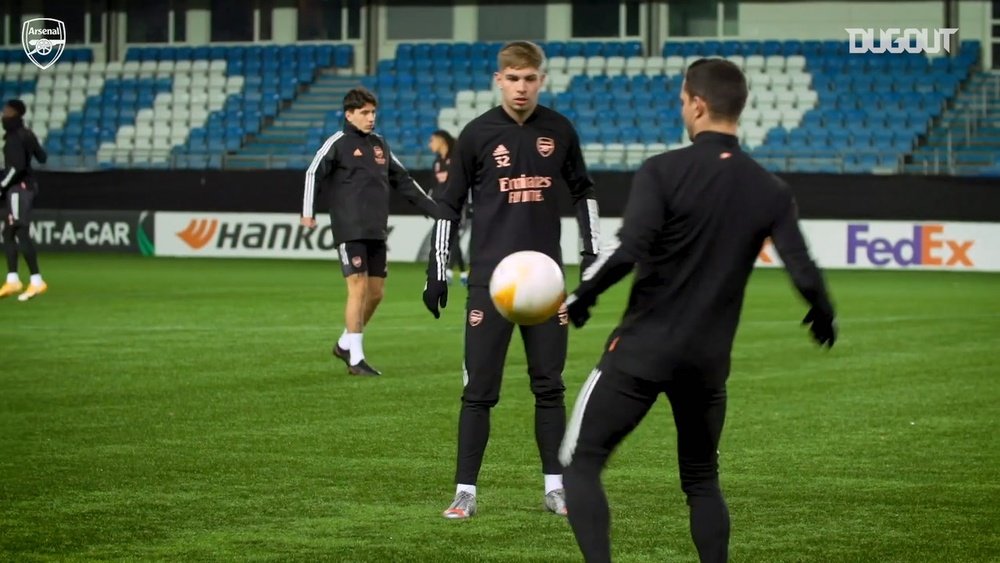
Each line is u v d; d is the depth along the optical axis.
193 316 15.68
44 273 22.70
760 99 30.83
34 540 5.70
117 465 7.29
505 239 6.29
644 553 5.55
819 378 10.88
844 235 25.52
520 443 8.08
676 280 4.46
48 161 31.16
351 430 8.42
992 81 31.02
